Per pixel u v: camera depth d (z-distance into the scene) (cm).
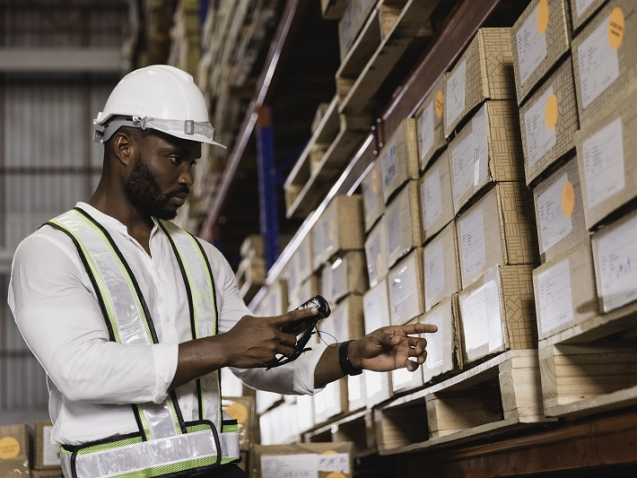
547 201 211
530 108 217
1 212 2072
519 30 223
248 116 720
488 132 236
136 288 207
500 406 282
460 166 255
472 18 278
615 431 200
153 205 215
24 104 2123
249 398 335
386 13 325
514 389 220
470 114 249
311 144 515
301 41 580
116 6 2169
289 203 605
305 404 434
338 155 461
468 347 248
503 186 233
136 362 192
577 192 195
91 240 208
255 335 200
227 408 332
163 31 1223
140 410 204
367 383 341
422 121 294
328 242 398
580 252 190
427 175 287
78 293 201
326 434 460
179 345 197
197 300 219
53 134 2123
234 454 217
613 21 176
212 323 220
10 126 2109
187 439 205
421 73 326
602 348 205
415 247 295
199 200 952
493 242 235
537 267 218
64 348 193
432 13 320
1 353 2039
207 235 935
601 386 203
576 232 195
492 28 242
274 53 583
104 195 219
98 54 2023
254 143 746
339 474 324
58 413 211
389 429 333
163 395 195
